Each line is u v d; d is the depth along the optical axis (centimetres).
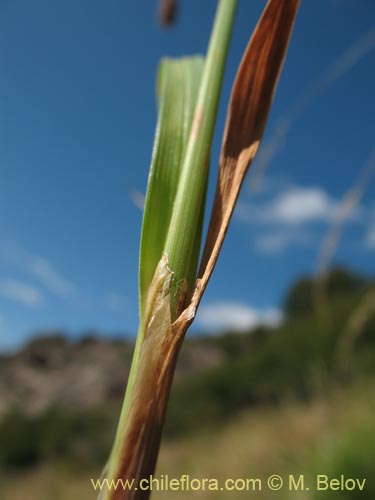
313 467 42
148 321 5
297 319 262
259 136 6
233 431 123
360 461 40
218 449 101
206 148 5
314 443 49
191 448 120
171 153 5
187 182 5
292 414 91
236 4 5
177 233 5
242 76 6
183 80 6
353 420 46
